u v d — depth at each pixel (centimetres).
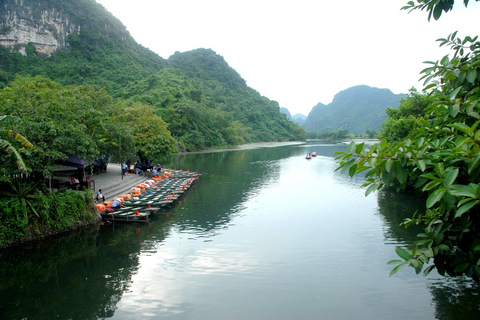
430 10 505
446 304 1096
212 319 1009
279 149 10638
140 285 1228
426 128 567
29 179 1752
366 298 1138
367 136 18650
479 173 427
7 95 1736
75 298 1135
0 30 10900
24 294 1162
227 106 16450
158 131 4131
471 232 495
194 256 1511
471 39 542
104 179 3161
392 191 3109
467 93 545
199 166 5453
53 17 12369
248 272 1343
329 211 2381
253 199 2805
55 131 1616
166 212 2328
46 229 1648
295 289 1202
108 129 2917
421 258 512
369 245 1662
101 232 1850
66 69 11388
